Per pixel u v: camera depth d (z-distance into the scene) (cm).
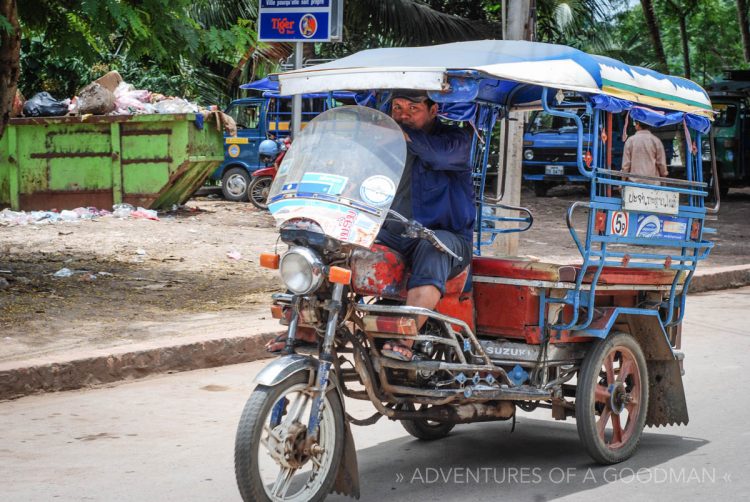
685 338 862
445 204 451
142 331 766
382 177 419
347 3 2094
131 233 1272
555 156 2081
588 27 2625
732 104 2231
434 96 430
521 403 509
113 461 496
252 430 384
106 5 845
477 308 489
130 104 1487
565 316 491
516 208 573
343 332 420
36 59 1816
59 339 730
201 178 1541
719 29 4684
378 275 418
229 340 738
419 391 429
